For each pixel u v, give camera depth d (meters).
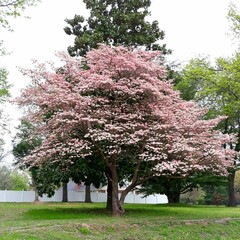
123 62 14.83
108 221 13.01
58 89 14.05
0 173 46.25
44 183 21.61
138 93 15.06
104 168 17.39
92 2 24.42
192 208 22.19
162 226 13.36
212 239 12.98
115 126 14.06
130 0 24.12
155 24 24.05
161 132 14.74
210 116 26.73
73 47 23.25
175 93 16.53
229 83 24.09
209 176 25.28
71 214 15.98
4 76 25.38
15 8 12.13
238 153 15.66
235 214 17.91
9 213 16.09
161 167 13.80
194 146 15.28
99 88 14.94
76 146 14.09
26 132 28.52
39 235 9.84
